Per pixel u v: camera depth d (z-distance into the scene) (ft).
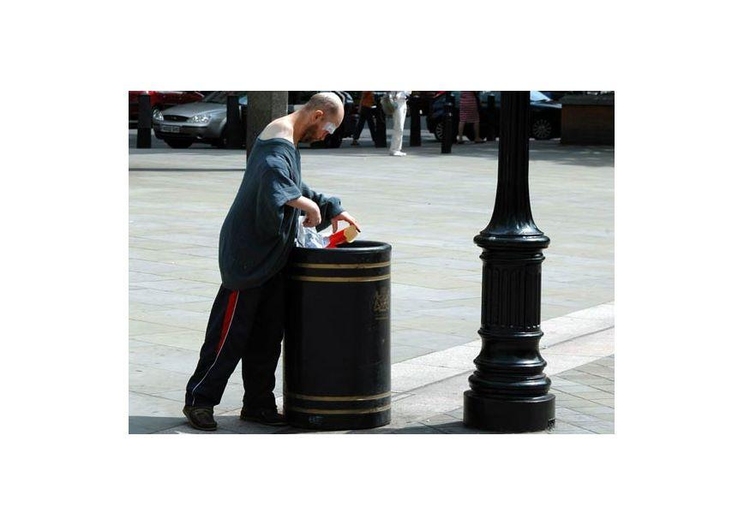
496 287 22.29
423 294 35.24
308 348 21.85
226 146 87.56
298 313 21.88
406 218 51.24
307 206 21.30
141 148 86.89
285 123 21.86
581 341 29.94
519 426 22.07
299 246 22.63
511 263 22.16
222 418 22.93
